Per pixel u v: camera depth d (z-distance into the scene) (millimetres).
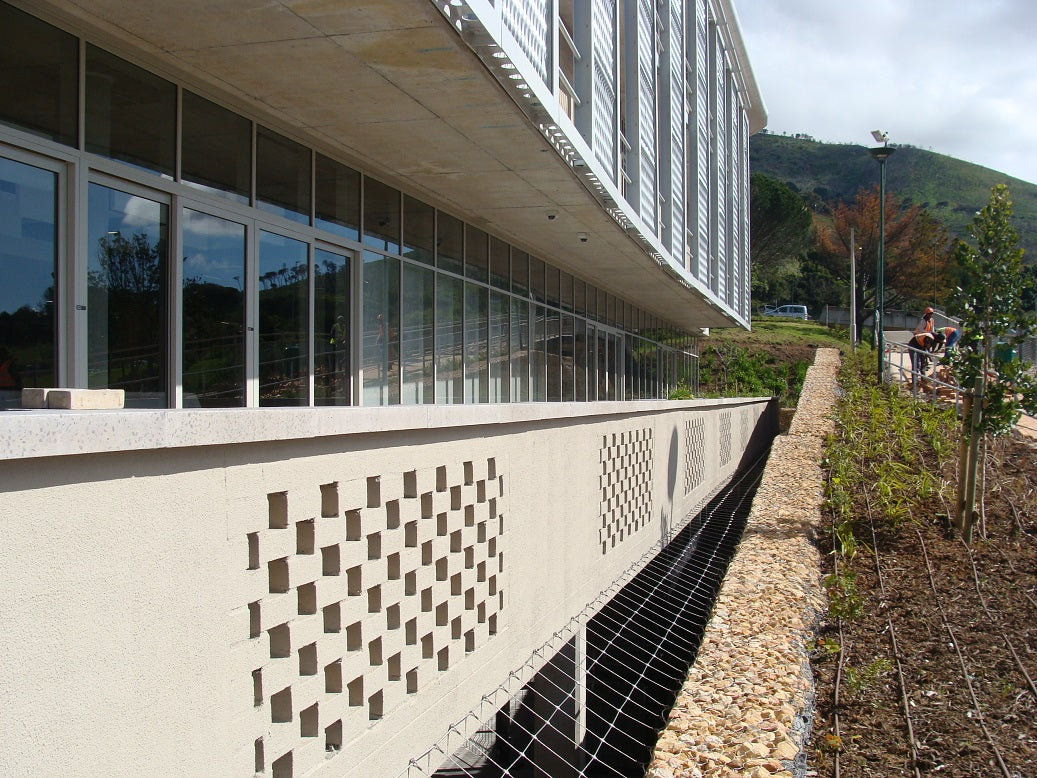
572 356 17609
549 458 5891
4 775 1930
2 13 5387
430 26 5789
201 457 2537
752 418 22969
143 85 6523
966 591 7590
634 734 8422
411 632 3902
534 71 7352
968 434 9055
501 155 9000
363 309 9547
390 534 3635
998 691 5758
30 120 5594
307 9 5523
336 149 8844
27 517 1989
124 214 6406
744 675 5215
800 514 10055
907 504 10125
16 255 5555
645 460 8969
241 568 2719
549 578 5887
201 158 7098
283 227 8164
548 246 14461
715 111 23328
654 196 15586
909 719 5375
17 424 1881
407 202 10594
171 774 2418
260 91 7102
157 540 2371
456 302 12016
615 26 12672
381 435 3549
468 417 4316
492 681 4824
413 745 3848
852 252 40594
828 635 6809
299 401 8430
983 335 8836
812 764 4832
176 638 2441
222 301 7367
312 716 3131
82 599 2133
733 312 26688
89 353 6043
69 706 2098
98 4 5477
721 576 9125
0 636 1923
